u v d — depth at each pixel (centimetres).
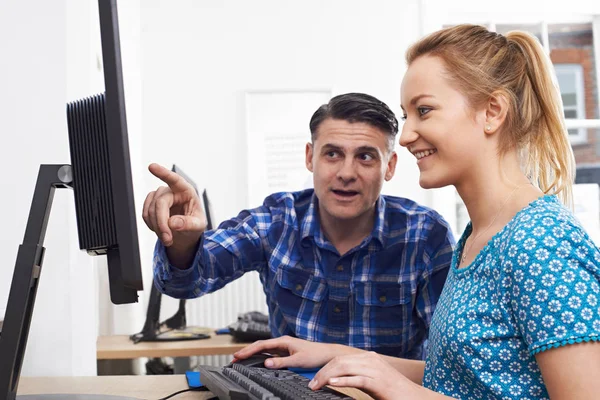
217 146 381
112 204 96
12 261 155
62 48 158
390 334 160
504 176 101
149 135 378
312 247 162
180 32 383
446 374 99
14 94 157
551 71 105
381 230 158
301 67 388
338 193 152
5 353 96
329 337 160
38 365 157
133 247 91
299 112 386
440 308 104
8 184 156
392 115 154
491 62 101
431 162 103
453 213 384
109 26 91
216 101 383
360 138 150
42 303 158
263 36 387
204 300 362
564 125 105
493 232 98
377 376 90
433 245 159
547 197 93
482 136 101
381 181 154
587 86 407
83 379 136
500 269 90
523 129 102
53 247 158
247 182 380
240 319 277
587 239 85
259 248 163
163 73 381
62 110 158
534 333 83
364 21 392
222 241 157
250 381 105
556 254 84
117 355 241
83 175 98
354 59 390
